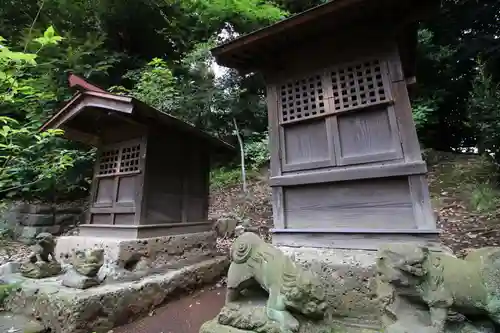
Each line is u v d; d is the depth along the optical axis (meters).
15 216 6.73
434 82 9.44
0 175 3.69
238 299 2.43
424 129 9.38
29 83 5.31
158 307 3.54
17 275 3.68
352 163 2.76
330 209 2.83
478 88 6.50
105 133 4.79
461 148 10.09
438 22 9.37
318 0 9.39
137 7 8.56
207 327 2.28
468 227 4.99
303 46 3.23
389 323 1.94
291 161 3.14
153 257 3.99
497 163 6.20
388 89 2.73
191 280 4.15
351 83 2.95
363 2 2.59
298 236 2.90
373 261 2.39
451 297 1.81
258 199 8.45
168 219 4.52
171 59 10.57
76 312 2.71
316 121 3.07
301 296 2.02
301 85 3.21
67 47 7.60
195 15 9.87
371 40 2.88
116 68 8.80
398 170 2.51
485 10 8.70
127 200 4.23
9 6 7.48
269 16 8.70
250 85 11.00
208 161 5.68
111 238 3.96
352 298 2.34
